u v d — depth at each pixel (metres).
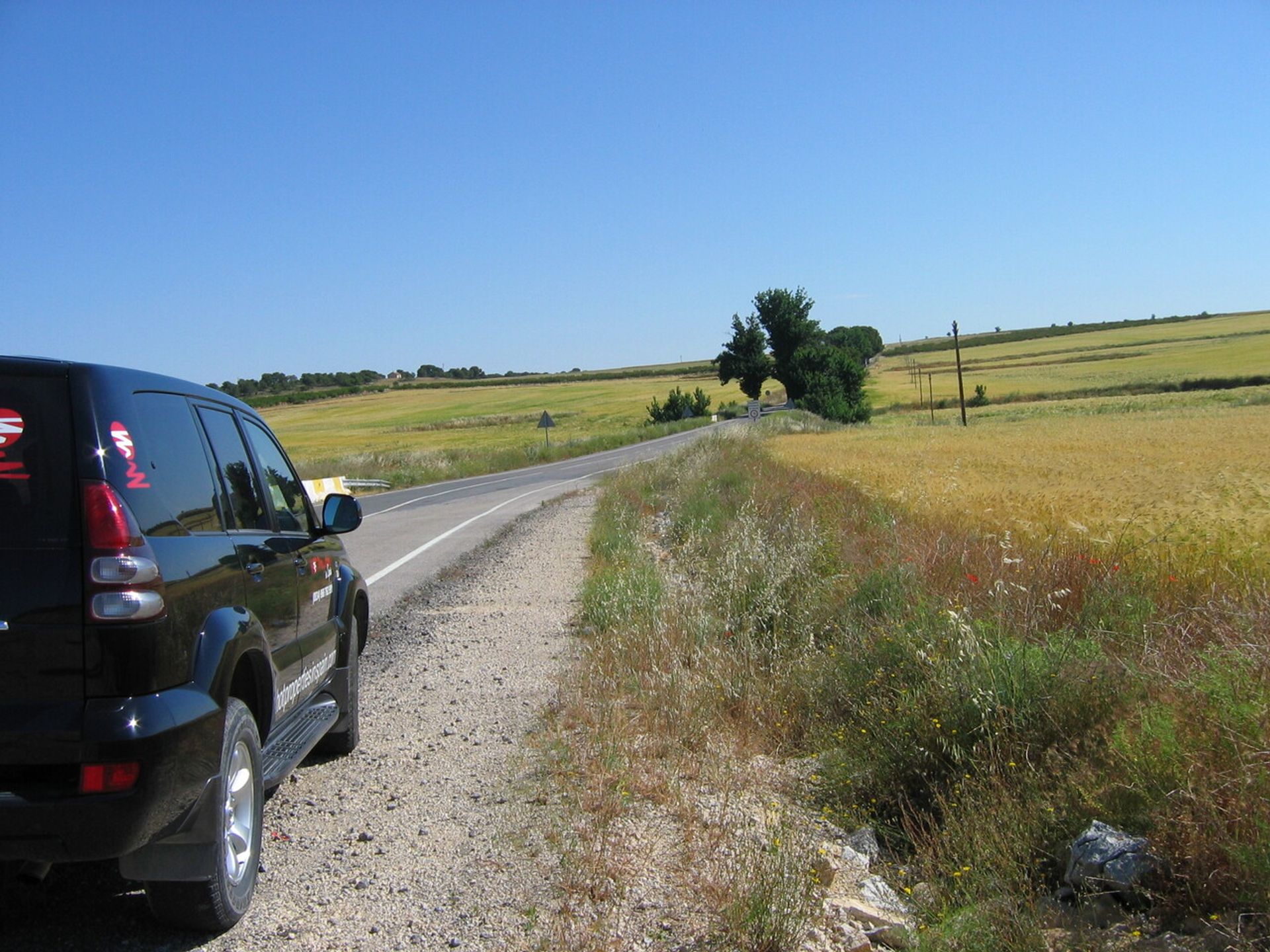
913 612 7.23
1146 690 5.19
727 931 3.71
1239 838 3.75
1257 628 5.56
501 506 26.66
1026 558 8.98
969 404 107.25
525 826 4.80
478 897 4.11
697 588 9.88
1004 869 4.13
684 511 18.05
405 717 6.99
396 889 4.23
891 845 4.91
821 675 6.91
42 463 3.48
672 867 4.34
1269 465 28.80
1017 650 5.65
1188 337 197.38
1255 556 10.23
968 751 5.19
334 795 5.45
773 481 22.00
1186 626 6.38
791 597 9.10
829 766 5.60
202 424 4.57
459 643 9.37
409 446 78.94
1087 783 4.59
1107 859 3.97
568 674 7.71
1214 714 4.36
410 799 5.33
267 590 4.68
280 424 133.75
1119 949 3.51
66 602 3.38
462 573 14.16
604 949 3.62
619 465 44.88
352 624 6.27
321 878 4.37
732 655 7.54
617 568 12.15
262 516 5.04
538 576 13.56
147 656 3.46
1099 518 15.94
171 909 3.76
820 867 4.30
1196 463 30.23
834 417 84.81
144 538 3.55
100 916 4.04
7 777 3.37
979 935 3.63
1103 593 7.24
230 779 3.91
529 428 105.94
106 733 3.33
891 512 14.88
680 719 6.32
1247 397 85.50
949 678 5.57
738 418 109.00
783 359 141.12
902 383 148.88
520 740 6.26
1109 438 45.16
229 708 3.95
